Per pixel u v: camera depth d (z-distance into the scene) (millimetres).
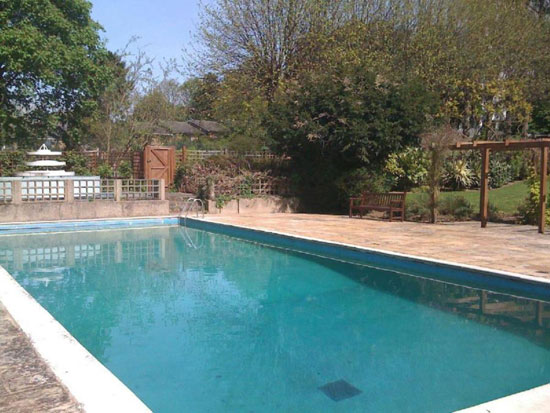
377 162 15469
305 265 8664
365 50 19844
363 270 8148
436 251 8133
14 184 13047
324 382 3908
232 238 11891
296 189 16766
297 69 22391
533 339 4832
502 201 14805
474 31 19938
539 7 26094
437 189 12586
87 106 17938
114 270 8344
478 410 2770
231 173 16609
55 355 3547
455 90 19016
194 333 5129
